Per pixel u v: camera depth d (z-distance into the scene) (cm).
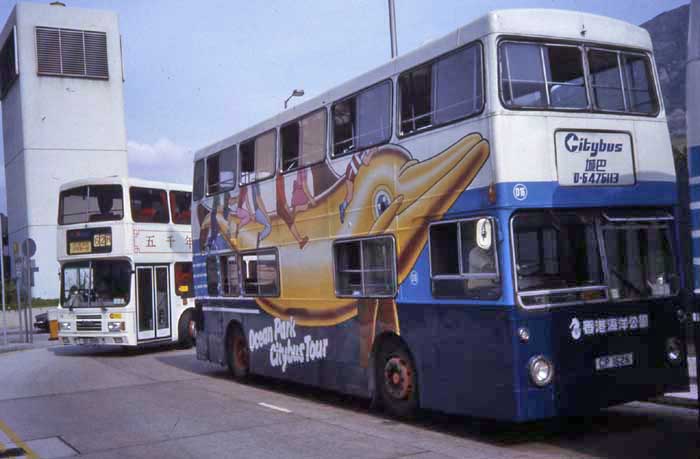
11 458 811
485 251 755
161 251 2066
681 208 1004
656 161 832
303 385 1330
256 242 1288
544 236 754
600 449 748
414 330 869
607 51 820
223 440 861
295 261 1152
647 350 807
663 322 823
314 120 1102
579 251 773
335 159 1038
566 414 742
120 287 1972
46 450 845
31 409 1139
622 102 820
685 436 793
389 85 923
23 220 4416
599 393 765
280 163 1209
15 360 2058
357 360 990
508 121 745
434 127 834
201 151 1546
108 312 1966
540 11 786
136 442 870
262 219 1266
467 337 781
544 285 747
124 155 4597
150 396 1237
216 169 1472
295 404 1112
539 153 754
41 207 4328
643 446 753
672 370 826
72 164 4431
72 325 2008
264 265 1260
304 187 1124
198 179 1559
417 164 862
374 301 945
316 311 1091
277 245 1209
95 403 1181
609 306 782
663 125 845
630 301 798
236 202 1373
